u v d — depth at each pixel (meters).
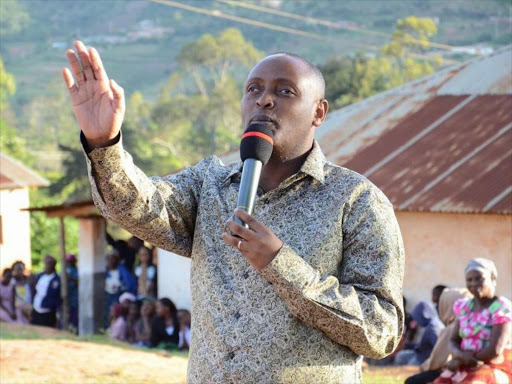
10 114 69.81
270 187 3.31
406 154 16.34
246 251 2.93
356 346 3.10
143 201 3.19
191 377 3.25
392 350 3.23
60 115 73.12
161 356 10.98
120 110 3.00
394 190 15.23
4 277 16.36
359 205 3.21
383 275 3.15
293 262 2.96
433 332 11.46
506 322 7.21
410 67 50.88
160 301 13.27
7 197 27.55
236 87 61.69
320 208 3.22
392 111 18.03
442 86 18.27
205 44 67.50
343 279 3.20
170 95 74.12
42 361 9.66
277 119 3.25
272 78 3.28
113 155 3.04
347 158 16.81
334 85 43.12
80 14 125.69
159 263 16.19
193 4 124.12
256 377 3.10
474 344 7.30
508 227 13.89
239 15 111.94
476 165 15.34
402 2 103.56
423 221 14.67
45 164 58.78
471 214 14.20
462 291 8.91
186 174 3.48
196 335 3.27
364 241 3.18
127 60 111.31
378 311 3.10
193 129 59.78
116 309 14.08
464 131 16.58
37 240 30.62
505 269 13.91
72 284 16.72
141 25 122.75
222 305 3.18
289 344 3.11
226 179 3.38
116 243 16.50
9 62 106.12
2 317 16.06
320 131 18.05
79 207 16.31
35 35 116.00
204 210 3.33
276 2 113.88
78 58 3.02
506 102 17.17
